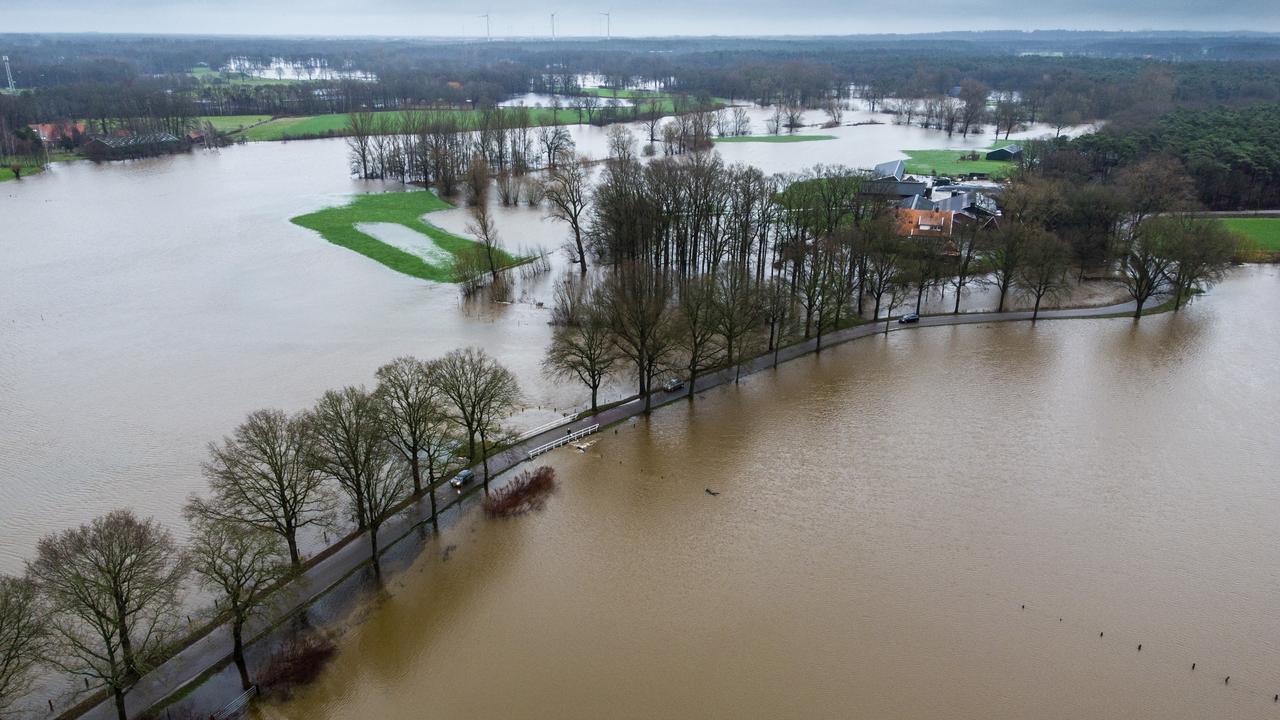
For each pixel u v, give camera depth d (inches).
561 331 5605.3
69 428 4242.1
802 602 3174.2
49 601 2773.1
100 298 6245.1
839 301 5620.1
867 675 2824.8
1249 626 3073.3
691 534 3575.3
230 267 7071.9
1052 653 2938.0
